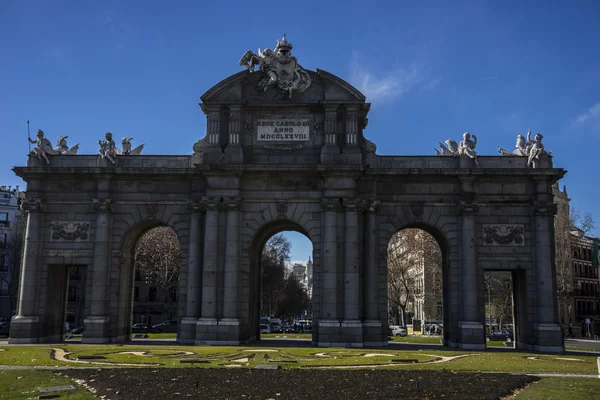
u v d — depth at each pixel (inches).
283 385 986.7
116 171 2074.3
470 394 910.4
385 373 1158.3
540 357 1641.2
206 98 2064.5
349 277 1959.9
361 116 2116.1
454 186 2065.7
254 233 2034.9
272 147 2065.7
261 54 2103.8
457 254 2043.6
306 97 2084.2
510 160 2096.5
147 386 976.9
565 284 3727.9
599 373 1148.5
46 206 2129.7
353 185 1994.3
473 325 1973.4
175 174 2068.2
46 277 2096.5
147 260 3663.9
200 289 2023.9
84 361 1382.9
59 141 2198.6
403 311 3651.6
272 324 3971.5
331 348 1817.2
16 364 1321.4
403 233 3777.1
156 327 3304.6
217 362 1354.6
